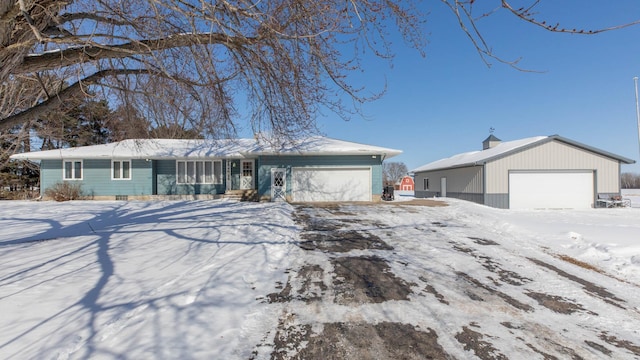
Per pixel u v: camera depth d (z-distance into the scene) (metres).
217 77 5.40
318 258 6.58
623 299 4.97
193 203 15.82
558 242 8.38
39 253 6.33
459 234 9.08
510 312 4.45
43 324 3.65
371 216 11.88
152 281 4.96
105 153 18.17
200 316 3.95
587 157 18.75
